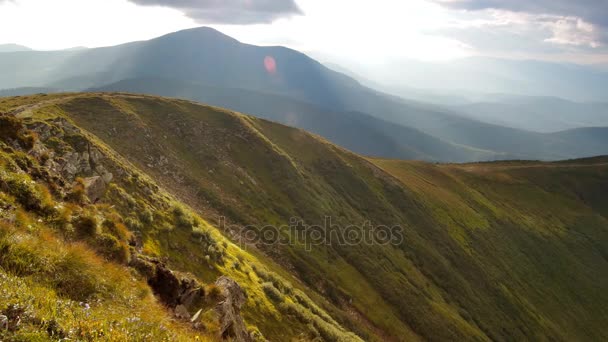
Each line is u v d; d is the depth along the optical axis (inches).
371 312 2935.5
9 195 589.9
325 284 2930.6
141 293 566.3
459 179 7549.2
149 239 1457.9
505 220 6141.7
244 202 3454.7
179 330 515.2
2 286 349.4
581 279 5506.9
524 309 4269.2
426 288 3639.3
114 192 1594.5
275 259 2876.5
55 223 612.7
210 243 1775.3
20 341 292.2
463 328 3294.8
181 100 4921.3
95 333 362.3
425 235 4638.3
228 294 862.5
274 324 1486.2
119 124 3403.1
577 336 4365.2
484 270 4564.5
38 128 1669.5
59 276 445.1
